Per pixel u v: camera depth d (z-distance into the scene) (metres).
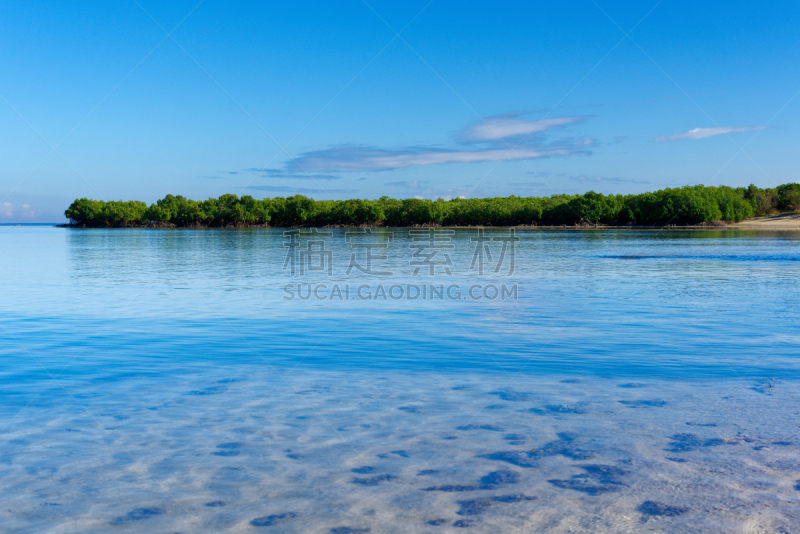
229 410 6.94
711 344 10.59
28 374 8.80
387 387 7.96
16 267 31.16
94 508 4.54
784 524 4.20
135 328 12.92
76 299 18.05
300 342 11.25
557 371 8.77
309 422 6.48
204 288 21.06
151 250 50.19
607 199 123.81
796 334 11.48
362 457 5.46
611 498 4.61
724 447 5.61
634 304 16.02
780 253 38.84
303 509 4.49
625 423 6.31
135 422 6.52
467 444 5.76
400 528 4.19
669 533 4.08
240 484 4.93
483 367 9.09
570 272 26.38
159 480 5.02
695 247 47.31
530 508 4.46
